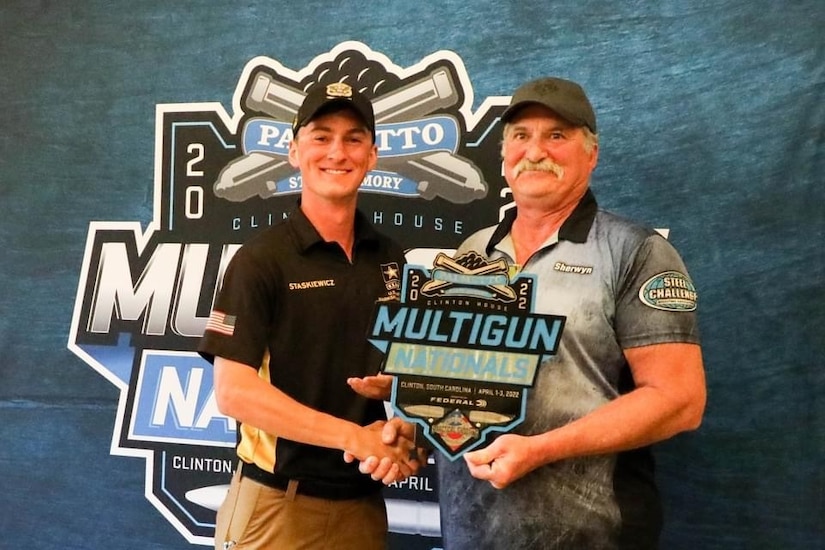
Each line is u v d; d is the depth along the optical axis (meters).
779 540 1.73
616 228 1.34
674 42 1.77
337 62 1.93
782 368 1.72
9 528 2.13
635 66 1.79
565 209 1.39
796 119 1.72
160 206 2.04
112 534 2.05
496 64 1.85
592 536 1.30
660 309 1.28
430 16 1.88
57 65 2.10
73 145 2.10
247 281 1.45
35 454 2.11
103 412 2.06
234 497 1.57
